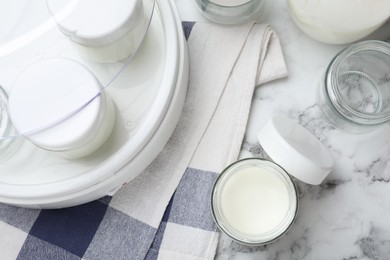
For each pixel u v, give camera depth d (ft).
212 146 1.60
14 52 1.43
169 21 1.50
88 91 1.36
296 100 1.65
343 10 1.40
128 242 1.55
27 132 1.34
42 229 1.58
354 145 1.61
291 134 1.50
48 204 1.45
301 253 1.55
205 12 1.66
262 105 1.65
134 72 1.54
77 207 1.59
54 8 1.37
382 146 1.61
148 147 1.45
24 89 1.36
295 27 1.70
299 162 1.42
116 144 1.49
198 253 1.53
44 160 1.50
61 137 1.34
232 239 1.53
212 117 1.61
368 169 1.59
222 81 1.63
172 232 1.55
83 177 1.41
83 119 1.35
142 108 1.51
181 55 1.50
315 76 1.66
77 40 1.38
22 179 1.48
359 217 1.56
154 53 1.55
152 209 1.56
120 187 1.55
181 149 1.59
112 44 1.40
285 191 1.53
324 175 1.47
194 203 1.57
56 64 1.38
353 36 1.52
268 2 1.72
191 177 1.58
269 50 1.66
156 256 1.54
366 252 1.54
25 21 1.43
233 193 1.55
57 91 1.36
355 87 1.64
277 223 1.50
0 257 1.56
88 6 1.36
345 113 1.50
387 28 1.68
